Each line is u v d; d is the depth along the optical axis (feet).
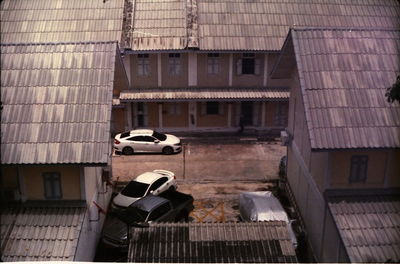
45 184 51.72
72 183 51.78
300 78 53.67
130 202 70.54
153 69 104.47
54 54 55.77
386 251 46.65
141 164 92.53
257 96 103.71
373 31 58.39
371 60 55.57
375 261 45.52
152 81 105.40
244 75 106.11
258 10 108.17
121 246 61.36
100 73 54.08
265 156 96.94
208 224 51.03
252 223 51.19
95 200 60.90
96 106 51.49
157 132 101.09
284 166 83.56
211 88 106.32
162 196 71.15
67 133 49.55
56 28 102.47
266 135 108.47
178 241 48.93
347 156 52.37
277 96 103.96
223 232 50.01
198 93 104.17
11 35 100.94
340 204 52.24
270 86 107.34
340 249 49.16
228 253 47.55
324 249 55.42
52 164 47.83
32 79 53.42
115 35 101.50
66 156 48.08
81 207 52.19
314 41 56.95
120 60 62.80
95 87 52.95
